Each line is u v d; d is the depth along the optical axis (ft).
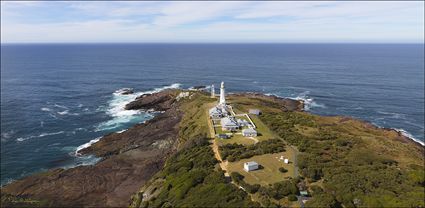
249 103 364.17
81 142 304.30
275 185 146.72
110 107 432.66
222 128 258.16
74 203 194.90
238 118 287.69
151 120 349.00
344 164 171.94
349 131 272.51
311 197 140.05
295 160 183.83
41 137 315.17
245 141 225.15
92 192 206.18
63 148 289.12
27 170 247.09
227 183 157.38
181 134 276.41
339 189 141.90
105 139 299.38
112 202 195.00
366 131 289.53
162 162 240.53
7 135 317.22
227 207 133.80
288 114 309.01
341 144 213.05
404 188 144.05
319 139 222.69
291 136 225.56
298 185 149.07
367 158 182.19
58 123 359.46
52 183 217.56
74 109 419.95
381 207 126.00
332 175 156.76
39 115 388.16
